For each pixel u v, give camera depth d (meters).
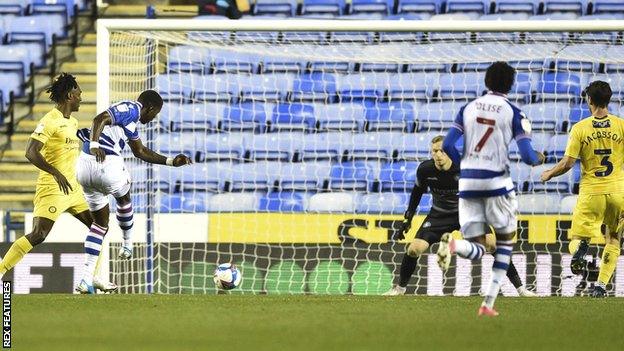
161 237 45.38
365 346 22.34
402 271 40.91
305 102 59.69
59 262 44.62
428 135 56.72
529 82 56.19
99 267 42.81
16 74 61.78
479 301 35.47
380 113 58.59
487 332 25.25
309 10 67.62
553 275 44.03
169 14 67.56
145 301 34.50
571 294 44.06
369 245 45.12
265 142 57.31
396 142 56.59
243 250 45.16
